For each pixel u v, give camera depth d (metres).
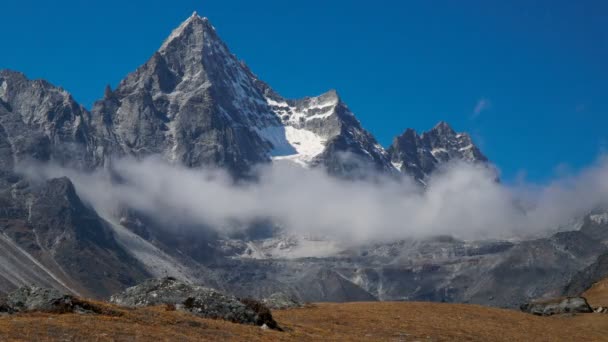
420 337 66.12
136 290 63.22
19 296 53.41
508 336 70.56
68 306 53.22
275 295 84.62
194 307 60.72
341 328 68.25
